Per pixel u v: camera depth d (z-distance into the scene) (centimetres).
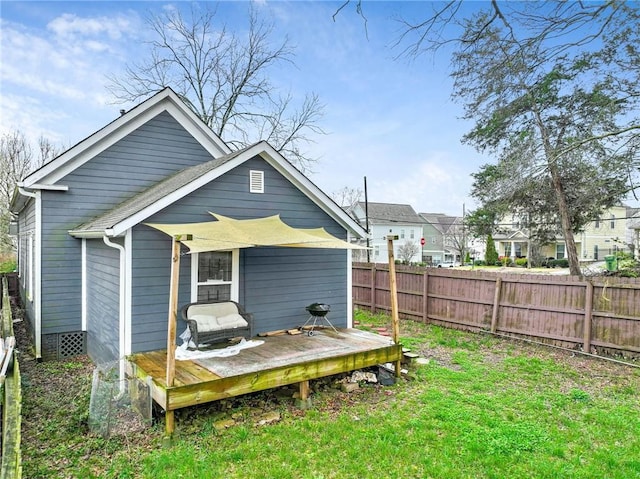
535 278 1061
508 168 1348
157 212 721
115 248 732
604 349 928
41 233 948
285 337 843
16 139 2886
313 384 737
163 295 736
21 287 1551
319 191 928
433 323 1322
